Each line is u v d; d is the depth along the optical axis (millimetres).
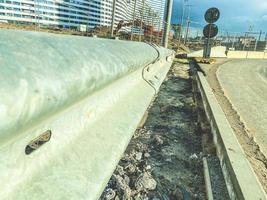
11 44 955
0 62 809
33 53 1006
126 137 2100
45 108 949
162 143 3580
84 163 1446
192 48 41875
